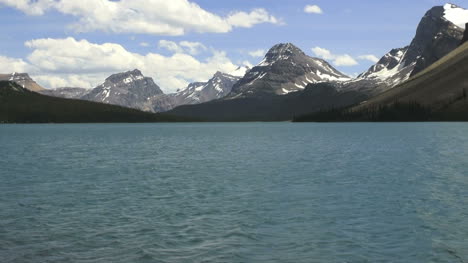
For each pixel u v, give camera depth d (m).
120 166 81.31
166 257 27.75
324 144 141.25
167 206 42.91
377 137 174.88
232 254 28.25
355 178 61.78
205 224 35.66
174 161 90.50
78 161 91.31
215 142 162.88
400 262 26.66
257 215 38.69
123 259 27.41
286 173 68.62
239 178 63.09
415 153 101.06
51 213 39.97
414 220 36.22
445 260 26.91
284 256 27.86
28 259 27.28
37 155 106.81
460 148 112.00
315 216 38.09
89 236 32.22
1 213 39.97
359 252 28.44
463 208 40.47
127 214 39.41
